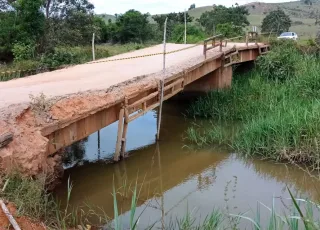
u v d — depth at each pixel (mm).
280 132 10930
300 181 9352
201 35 29703
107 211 7664
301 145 10336
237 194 8555
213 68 16672
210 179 9586
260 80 18016
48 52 23469
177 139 12820
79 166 10211
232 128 13688
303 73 16969
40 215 6277
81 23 29469
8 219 5238
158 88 11891
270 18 35062
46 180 7582
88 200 8125
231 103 15680
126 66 14898
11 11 25094
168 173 10016
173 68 13828
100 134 13234
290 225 4598
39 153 7137
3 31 23609
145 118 15750
